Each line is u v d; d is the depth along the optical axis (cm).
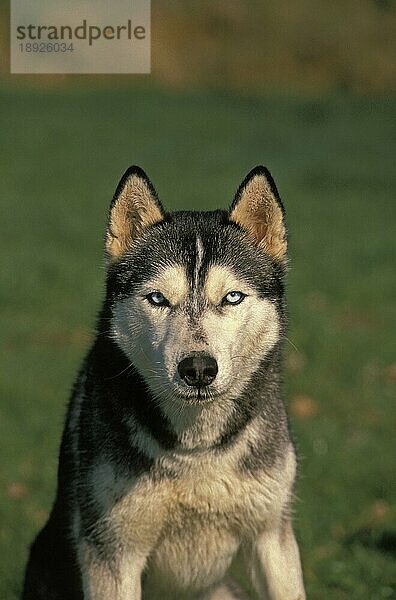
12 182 4709
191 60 8331
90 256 3438
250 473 1062
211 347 988
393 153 5450
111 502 1063
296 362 2373
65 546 1156
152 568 1138
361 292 3011
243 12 8738
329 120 6412
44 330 2691
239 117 6475
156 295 1041
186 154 5428
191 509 1068
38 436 1947
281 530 1109
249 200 1109
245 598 1199
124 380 1059
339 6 9050
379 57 8481
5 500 1652
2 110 6366
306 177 4869
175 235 1086
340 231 3847
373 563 1472
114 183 4778
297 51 8569
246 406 1059
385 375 2328
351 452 1884
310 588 1405
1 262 3269
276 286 1091
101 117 6341
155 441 1049
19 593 1400
